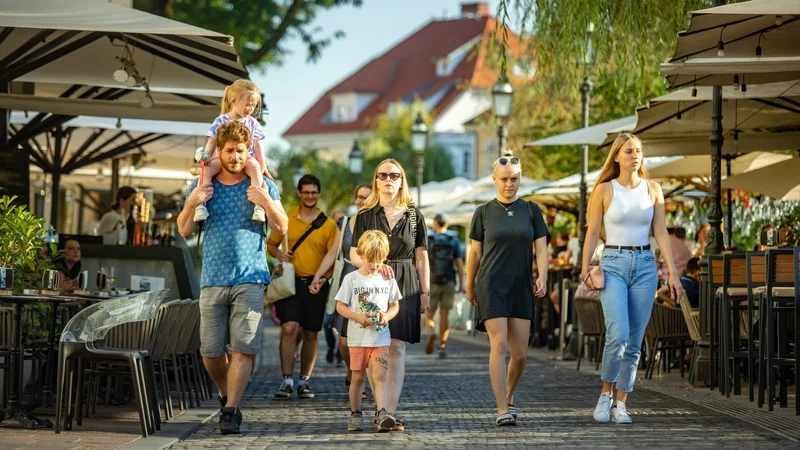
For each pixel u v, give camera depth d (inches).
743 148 743.1
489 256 444.8
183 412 488.7
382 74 5044.3
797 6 428.8
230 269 422.3
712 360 584.1
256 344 423.5
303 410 510.6
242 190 427.5
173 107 616.7
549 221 1259.8
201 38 526.3
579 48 698.2
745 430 422.0
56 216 914.1
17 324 435.5
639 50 718.5
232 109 439.5
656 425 438.3
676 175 849.5
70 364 417.4
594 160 1363.2
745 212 929.5
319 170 3093.0
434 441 398.0
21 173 685.9
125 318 413.1
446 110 4414.4
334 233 581.3
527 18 729.6
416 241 454.0
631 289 447.8
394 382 438.0
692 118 704.4
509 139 1641.2
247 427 443.5
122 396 519.8
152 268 680.4
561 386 625.0
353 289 433.1
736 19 465.4
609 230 450.0
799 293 463.8
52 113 615.5
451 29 4921.3
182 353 506.3
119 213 791.7
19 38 619.5
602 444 386.9
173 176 1284.4
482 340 1210.0
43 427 429.1
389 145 3346.5
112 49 619.5
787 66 486.0
